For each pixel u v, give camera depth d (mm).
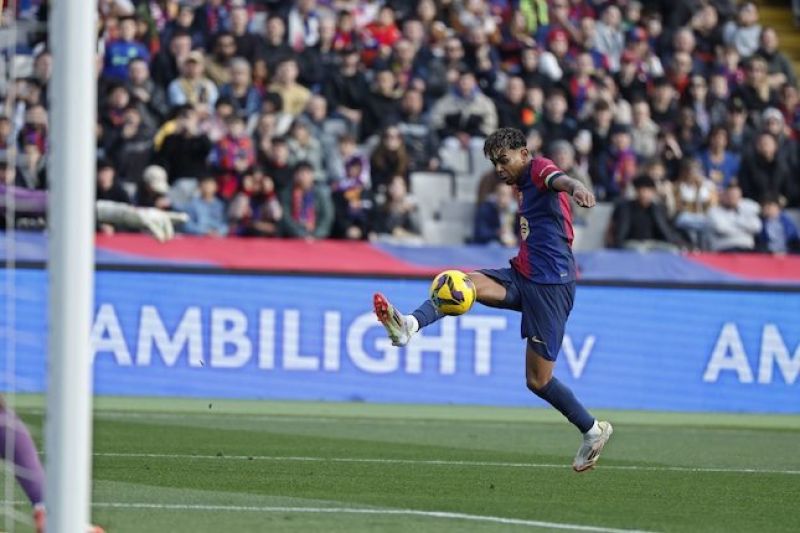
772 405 50688
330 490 28703
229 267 49125
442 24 65188
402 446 37625
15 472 21359
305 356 49281
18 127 51750
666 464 35344
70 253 18422
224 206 54500
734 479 32875
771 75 67750
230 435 38875
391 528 23938
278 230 54312
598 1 68188
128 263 48688
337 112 59469
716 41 68812
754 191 60938
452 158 59625
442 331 49625
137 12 59594
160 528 23453
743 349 50719
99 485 28547
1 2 26609
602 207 58344
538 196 28531
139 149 55656
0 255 47625
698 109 64188
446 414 47031
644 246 56562
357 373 49406
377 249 49969
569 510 26797
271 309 49188
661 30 68875
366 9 66125
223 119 56625
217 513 25203
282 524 24109
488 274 28812
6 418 21328
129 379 48594
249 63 60250
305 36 63406
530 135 59750
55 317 18438
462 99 60281
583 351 50156
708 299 50719
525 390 49906
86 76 18422
